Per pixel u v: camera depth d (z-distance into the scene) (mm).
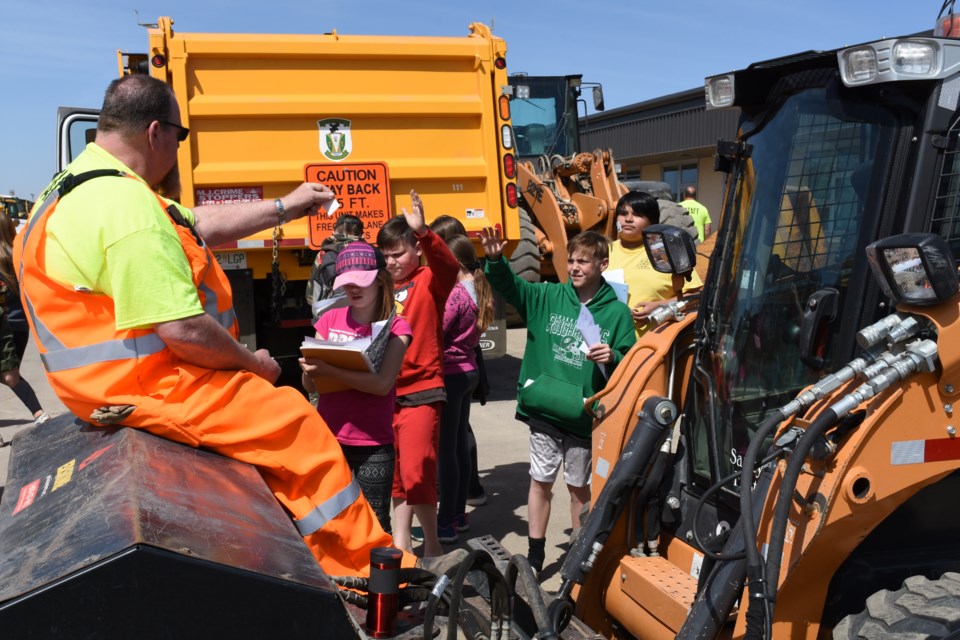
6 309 6898
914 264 2078
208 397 2123
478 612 2521
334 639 1686
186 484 1884
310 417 2246
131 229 2047
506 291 4035
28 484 2092
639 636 2822
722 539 2699
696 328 3115
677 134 19406
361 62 6965
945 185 2316
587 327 3828
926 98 2297
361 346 3316
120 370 2086
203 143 6680
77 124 8336
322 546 2244
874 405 2146
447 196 7340
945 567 2461
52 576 1506
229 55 6645
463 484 4914
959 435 2199
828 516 2115
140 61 7887
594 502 3158
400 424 4008
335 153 6953
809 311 2443
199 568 1581
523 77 11758
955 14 2660
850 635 2221
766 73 2848
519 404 4176
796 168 2699
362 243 3510
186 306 2082
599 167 9867
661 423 2990
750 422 2799
